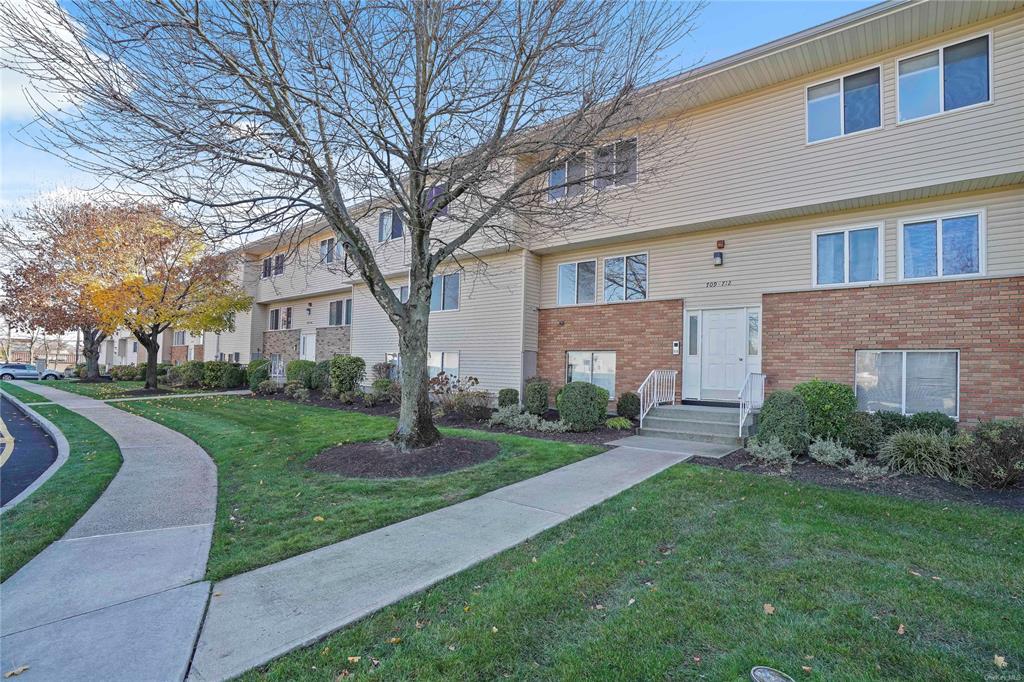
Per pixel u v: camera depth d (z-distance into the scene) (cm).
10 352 5419
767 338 1029
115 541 457
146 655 279
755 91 1034
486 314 1442
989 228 835
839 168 936
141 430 1080
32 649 285
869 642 295
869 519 500
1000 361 799
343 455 778
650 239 1217
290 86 619
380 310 1844
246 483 659
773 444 755
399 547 438
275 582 372
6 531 475
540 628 311
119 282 1770
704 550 427
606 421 1112
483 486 634
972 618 318
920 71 870
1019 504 549
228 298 2020
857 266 955
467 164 685
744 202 1035
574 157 787
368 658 280
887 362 902
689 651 287
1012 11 793
